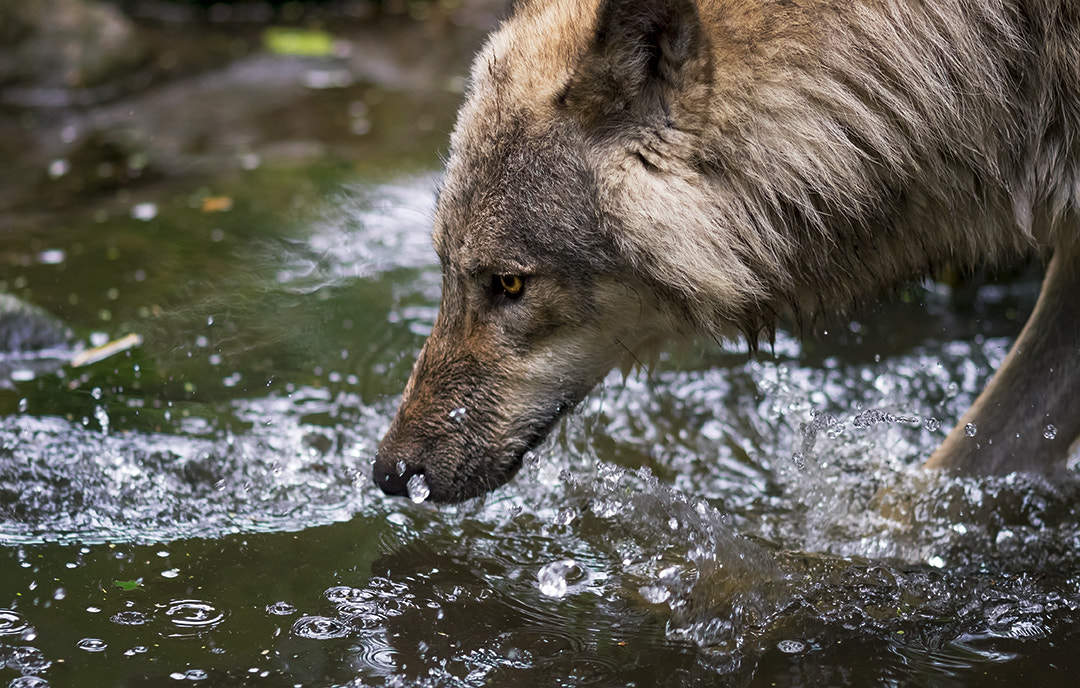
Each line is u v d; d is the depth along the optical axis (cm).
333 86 1129
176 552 467
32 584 439
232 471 534
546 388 457
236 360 640
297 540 480
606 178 415
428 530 490
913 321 694
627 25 392
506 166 427
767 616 424
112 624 414
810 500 519
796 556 468
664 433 582
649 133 408
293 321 686
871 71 407
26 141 990
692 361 650
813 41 404
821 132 406
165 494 513
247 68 1175
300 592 439
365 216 834
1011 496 484
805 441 552
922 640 410
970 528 481
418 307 705
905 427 577
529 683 384
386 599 435
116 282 728
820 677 387
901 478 505
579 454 561
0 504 497
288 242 794
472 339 456
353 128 1015
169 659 394
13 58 1087
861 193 419
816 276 440
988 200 438
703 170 411
